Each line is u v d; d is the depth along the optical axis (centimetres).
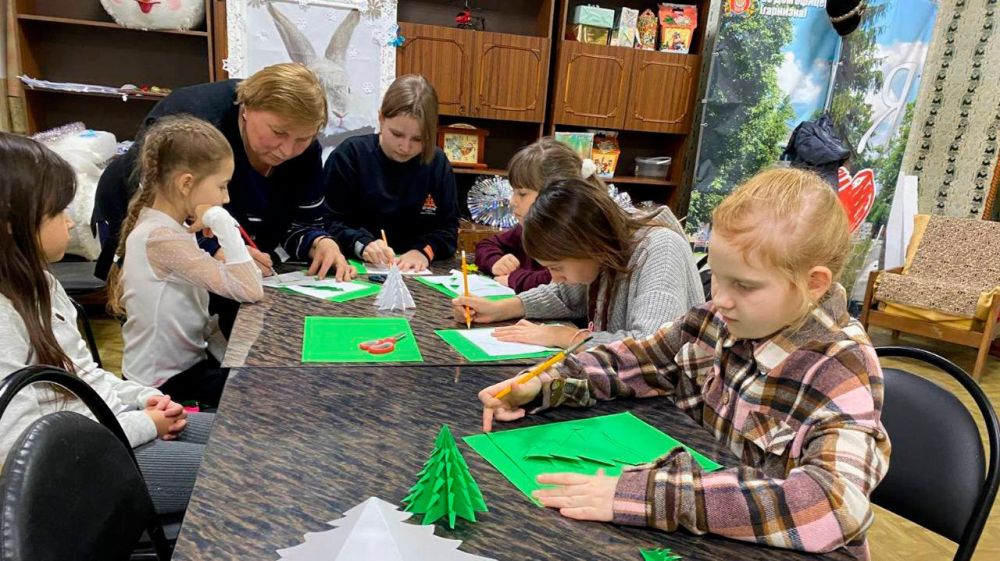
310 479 71
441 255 212
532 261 184
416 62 337
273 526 62
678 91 368
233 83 173
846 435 69
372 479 72
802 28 362
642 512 66
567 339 123
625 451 82
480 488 72
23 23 310
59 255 107
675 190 392
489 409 88
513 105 353
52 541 59
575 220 116
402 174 207
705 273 186
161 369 144
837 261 72
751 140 376
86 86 311
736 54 362
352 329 126
